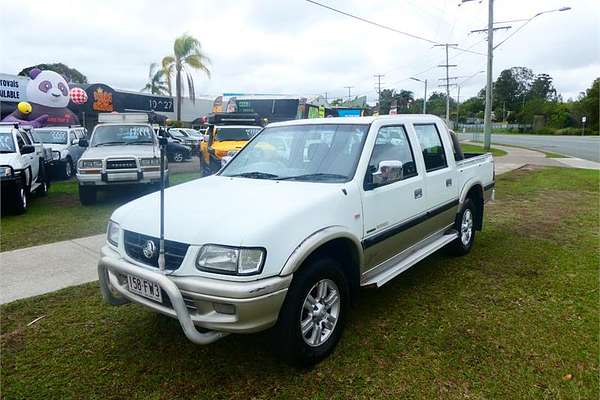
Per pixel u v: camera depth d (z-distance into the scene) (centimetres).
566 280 482
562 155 2491
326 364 325
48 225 748
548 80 12269
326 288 330
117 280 332
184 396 290
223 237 283
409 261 429
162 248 291
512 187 1187
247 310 274
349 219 345
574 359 327
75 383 303
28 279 495
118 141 1038
